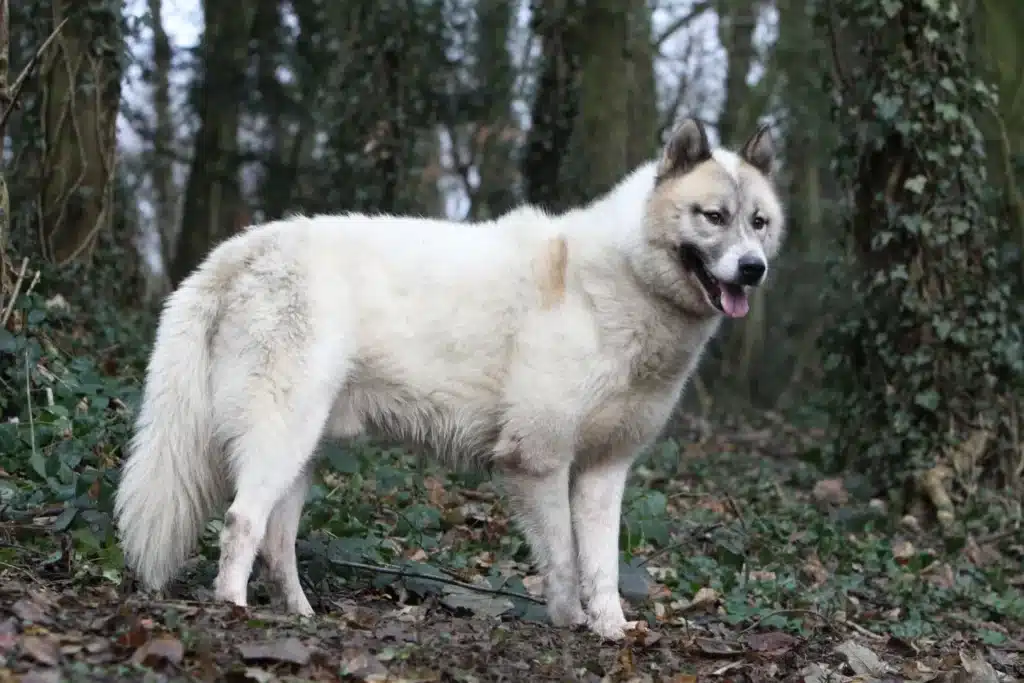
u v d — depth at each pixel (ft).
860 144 29.50
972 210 28.71
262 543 15.25
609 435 16.34
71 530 15.08
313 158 72.28
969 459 28.37
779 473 34.40
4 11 18.22
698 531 23.06
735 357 72.02
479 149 74.02
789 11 66.80
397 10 49.85
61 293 29.17
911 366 28.84
